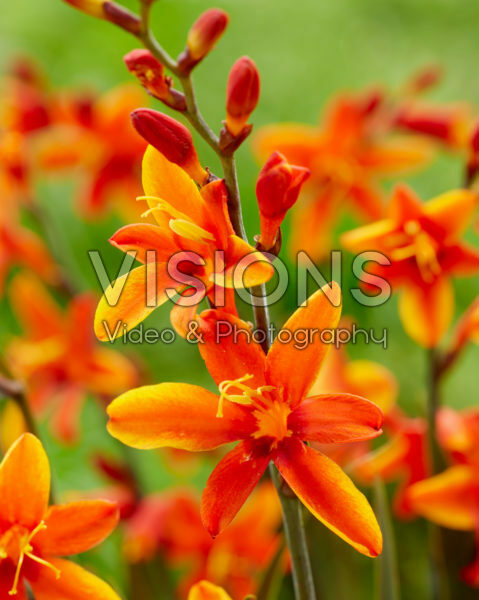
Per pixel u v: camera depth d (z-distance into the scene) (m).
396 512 0.48
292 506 0.35
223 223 0.34
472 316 0.45
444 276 0.45
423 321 0.45
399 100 0.59
